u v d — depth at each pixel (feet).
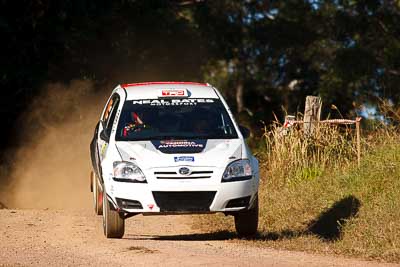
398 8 281.54
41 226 116.06
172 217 130.21
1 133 243.19
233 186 99.55
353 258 92.22
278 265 84.38
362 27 287.28
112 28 254.68
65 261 86.48
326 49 315.99
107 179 101.45
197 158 99.96
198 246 98.32
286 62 345.92
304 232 112.37
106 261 86.28
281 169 142.61
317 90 302.04
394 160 125.49
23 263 85.30
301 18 318.86
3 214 129.39
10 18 239.71
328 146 143.23
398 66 270.46
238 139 105.09
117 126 106.63
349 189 124.57
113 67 255.50
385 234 98.94
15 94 238.07
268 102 369.91
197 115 108.17
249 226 105.29
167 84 116.88
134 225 121.60
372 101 265.54
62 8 243.60
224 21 312.91
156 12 264.72
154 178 98.63
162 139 104.32
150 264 84.28
